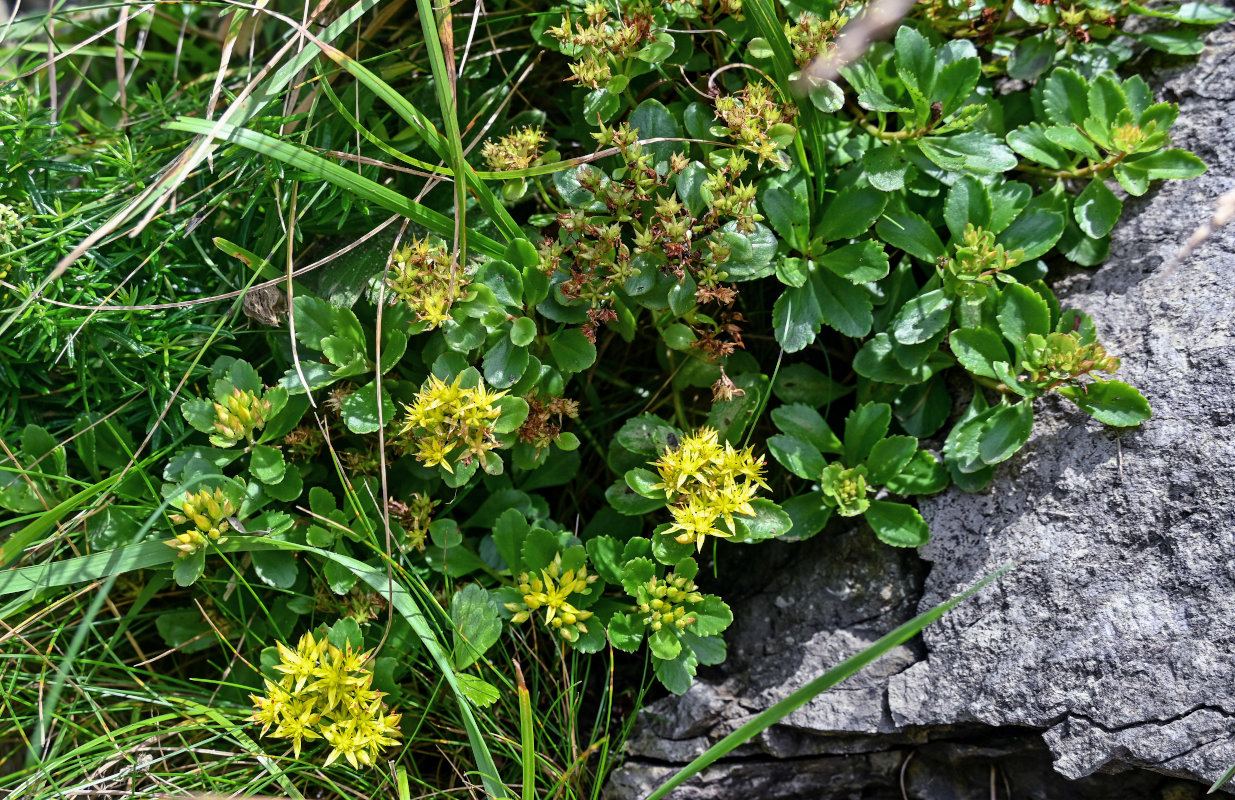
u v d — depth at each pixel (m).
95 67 2.76
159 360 2.05
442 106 1.67
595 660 2.17
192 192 2.25
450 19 1.87
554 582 1.87
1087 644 1.71
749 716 1.96
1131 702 1.65
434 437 1.84
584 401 2.22
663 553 1.84
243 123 1.85
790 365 2.11
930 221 2.07
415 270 1.83
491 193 1.86
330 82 2.26
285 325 1.99
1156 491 1.75
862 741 1.89
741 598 2.13
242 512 1.83
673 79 2.10
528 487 2.05
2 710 1.97
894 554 1.98
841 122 2.09
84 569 1.76
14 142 2.05
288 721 1.73
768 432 2.19
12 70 2.60
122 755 1.87
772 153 1.84
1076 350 1.77
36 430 1.95
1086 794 1.81
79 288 1.98
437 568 1.95
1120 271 1.99
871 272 1.89
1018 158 2.12
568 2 2.06
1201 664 1.62
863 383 2.07
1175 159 1.95
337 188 2.03
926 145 1.94
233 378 1.88
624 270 1.82
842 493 1.89
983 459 1.84
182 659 2.15
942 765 1.90
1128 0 2.08
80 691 1.91
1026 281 1.99
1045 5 2.01
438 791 1.90
